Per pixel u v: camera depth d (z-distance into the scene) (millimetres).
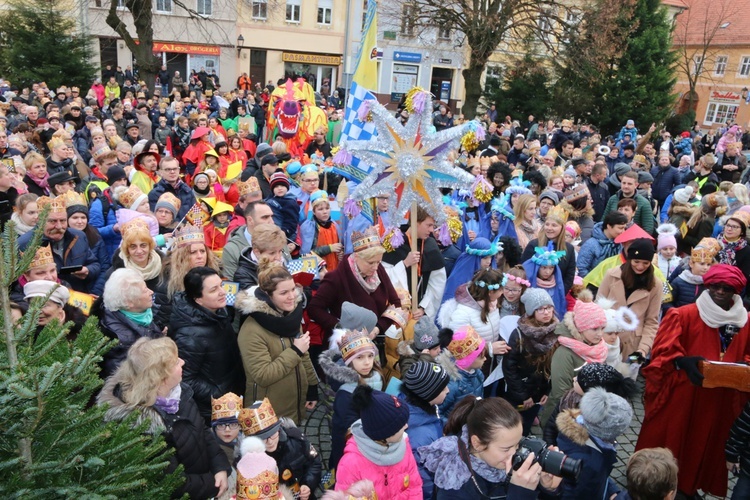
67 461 1837
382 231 5906
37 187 7105
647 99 28391
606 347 4152
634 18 28516
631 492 2992
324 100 24797
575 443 3166
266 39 34031
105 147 8148
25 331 1860
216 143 10398
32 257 1876
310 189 7223
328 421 5160
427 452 2938
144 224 4734
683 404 4156
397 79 35375
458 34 34781
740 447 3717
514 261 6055
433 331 4238
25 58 21719
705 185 10477
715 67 41469
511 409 2656
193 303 3684
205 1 32562
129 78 26766
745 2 41750
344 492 2668
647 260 4973
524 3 24062
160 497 2158
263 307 3764
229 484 3111
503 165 7934
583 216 7758
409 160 5242
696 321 4160
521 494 2500
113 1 20438
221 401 3248
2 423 1737
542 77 29078
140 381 2738
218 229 6422
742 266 6453
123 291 3633
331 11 34750
